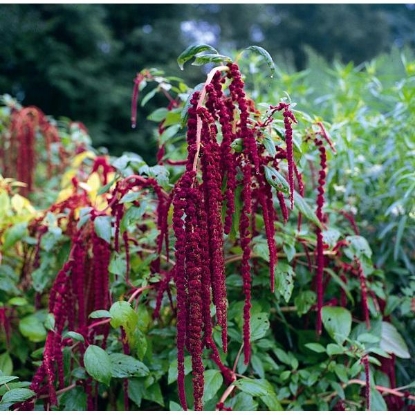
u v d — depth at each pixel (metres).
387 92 2.61
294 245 2.00
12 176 3.37
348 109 2.69
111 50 11.59
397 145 2.44
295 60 14.80
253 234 1.94
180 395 1.31
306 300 1.99
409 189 2.03
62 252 2.17
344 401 1.90
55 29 11.03
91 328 1.75
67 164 3.60
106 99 10.71
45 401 1.76
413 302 2.12
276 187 1.45
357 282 2.13
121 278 1.97
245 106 1.46
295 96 3.40
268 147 1.48
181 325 1.28
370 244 2.42
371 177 2.48
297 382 1.92
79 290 1.78
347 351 1.80
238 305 1.88
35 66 10.66
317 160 2.41
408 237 2.41
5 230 2.33
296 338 2.23
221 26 15.09
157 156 2.12
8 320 2.23
